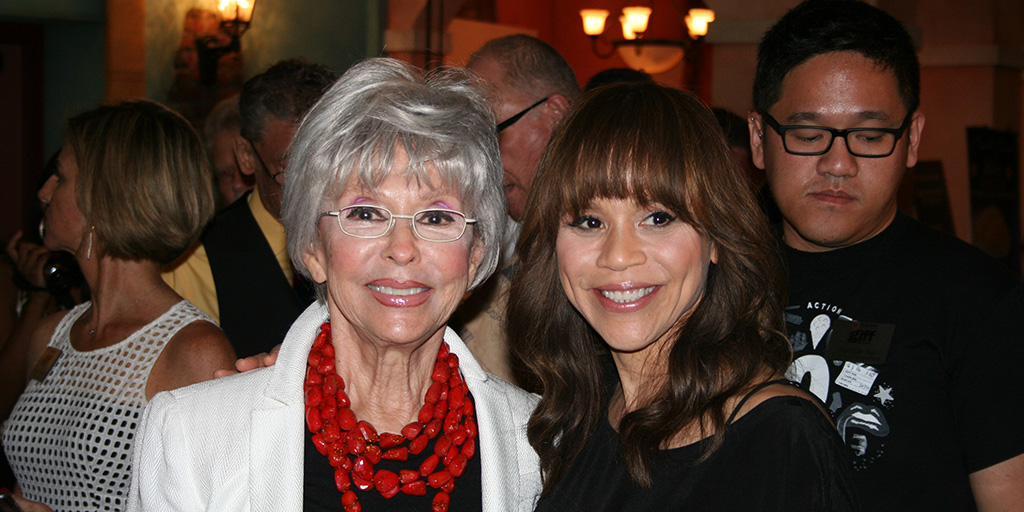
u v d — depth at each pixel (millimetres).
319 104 1438
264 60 5812
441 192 1427
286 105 2604
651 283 1421
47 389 1936
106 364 1893
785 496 1268
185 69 5730
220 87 5730
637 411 1455
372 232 1414
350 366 1540
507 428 1620
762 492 1289
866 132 1743
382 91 1411
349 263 1416
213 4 5664
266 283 2686
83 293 2701
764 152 1922
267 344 2656
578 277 1491
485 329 2273
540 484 1636
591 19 7406
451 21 6762
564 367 1666
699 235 1432
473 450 1550
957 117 7082
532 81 2396
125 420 1827
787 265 1849
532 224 1578
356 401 1542
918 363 1702
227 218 2816
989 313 1658
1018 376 1617
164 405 1483
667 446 1409
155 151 1923
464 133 1429
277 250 2713
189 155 1992
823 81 1764
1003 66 7047
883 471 1679
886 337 1734
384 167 1381
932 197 7008
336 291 1450
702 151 1397
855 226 1785
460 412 1561
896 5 7090
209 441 1439
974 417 1644
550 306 1663
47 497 1870
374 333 1443
